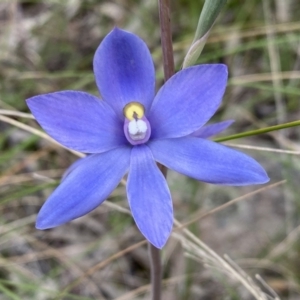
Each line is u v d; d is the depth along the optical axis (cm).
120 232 26
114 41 14
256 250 24
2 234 23
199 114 14
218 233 25
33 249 25
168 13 15
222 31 28
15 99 27
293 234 24
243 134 16
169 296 24
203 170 14
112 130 15
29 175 25
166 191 14
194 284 24
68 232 26
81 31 32
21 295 24
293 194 24
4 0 31
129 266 25
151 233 14
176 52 28
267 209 25
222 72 14
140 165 14
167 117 14
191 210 24
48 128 14
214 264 20
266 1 28
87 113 14
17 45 31
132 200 14
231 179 14
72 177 14
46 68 31
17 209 26
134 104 15
